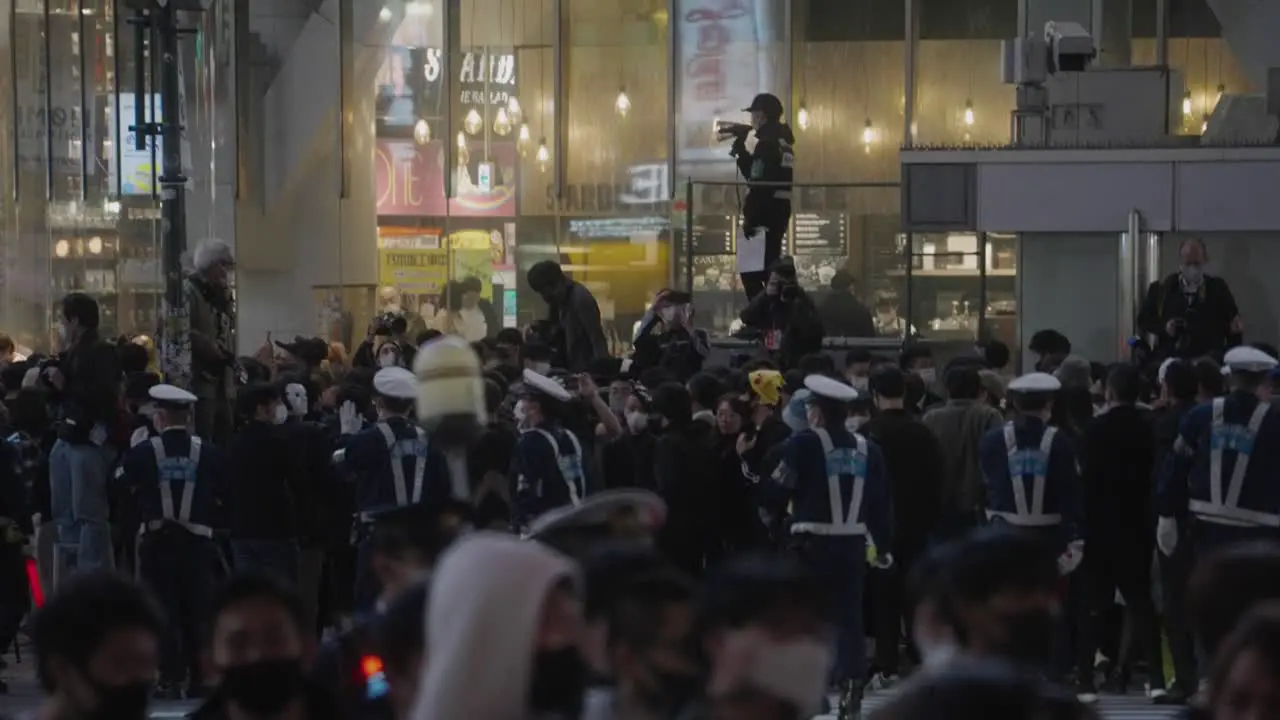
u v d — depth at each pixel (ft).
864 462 50.67
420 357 26.71
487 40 125.70
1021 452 52.26
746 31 122.42
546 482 53.62
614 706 18.54
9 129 118.21
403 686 19.26
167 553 56.03
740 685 16.06
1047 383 52.34
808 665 16.06
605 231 125.18
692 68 123.54
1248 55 106.32
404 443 53.78
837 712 53.31
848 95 121.19
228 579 23.41
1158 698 54.75
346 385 65.05
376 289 124.06
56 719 21.11
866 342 94.43
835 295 97.55
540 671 16.15
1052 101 89.40
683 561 56.29
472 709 15.66
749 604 16.15
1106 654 59.36
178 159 65.46
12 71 118.32
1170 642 53.52
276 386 59.31
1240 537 50.85
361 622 25.64
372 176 123.34
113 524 63.05
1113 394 55.11
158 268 114.52
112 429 63.10
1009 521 52.47
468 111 125.59
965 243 94.58
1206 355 66.49
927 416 59.77
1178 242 82.74
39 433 66.80
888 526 51.06
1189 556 52.06
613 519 23.36
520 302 126.11
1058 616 19.33
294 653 23.06
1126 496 54.75
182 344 65.26
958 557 18.83
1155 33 115.03
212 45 111.96
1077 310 83.56
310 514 58.03
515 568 15.90
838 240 98.02
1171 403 54.65
